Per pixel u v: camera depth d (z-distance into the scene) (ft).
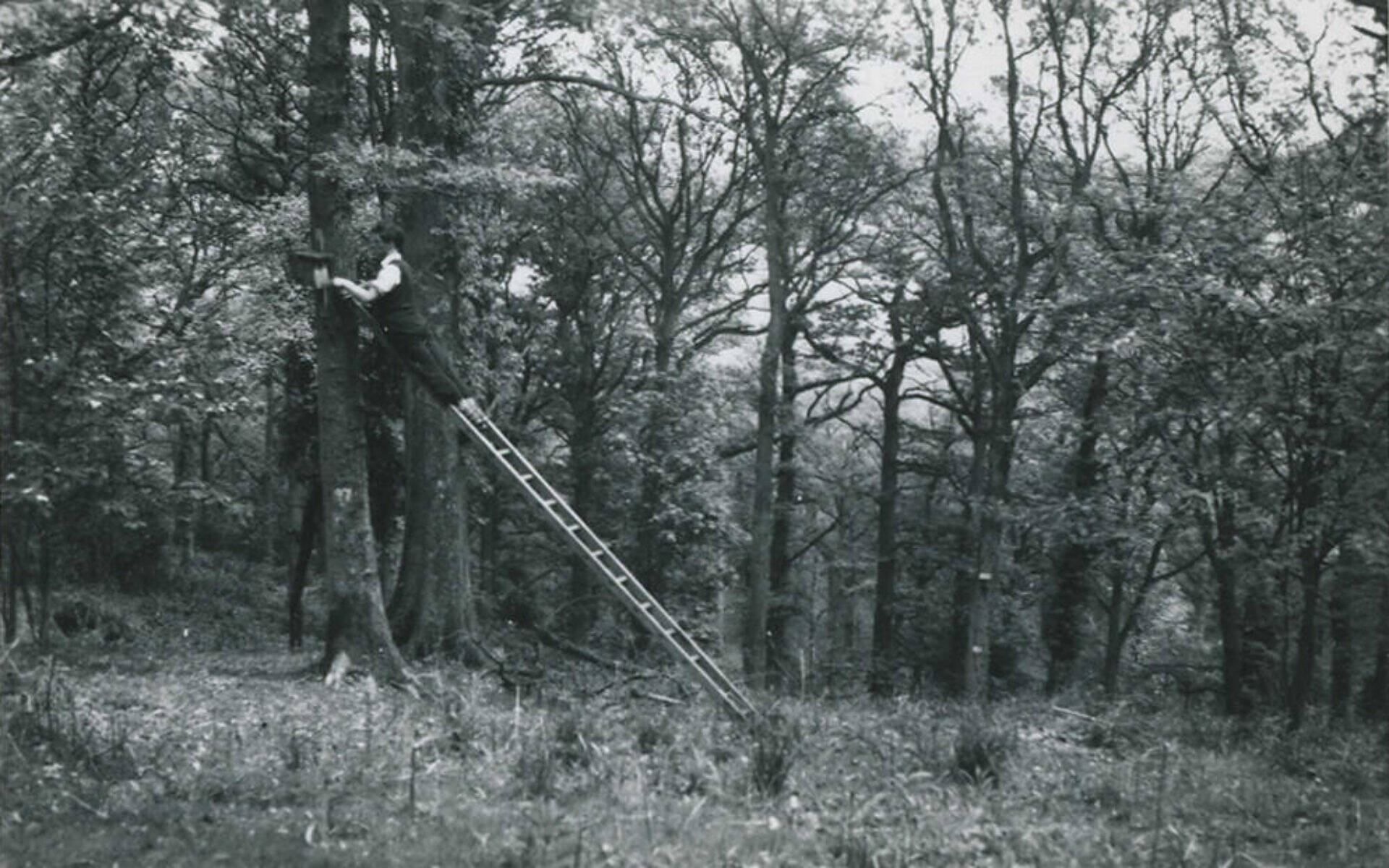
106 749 36.37
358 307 62.28
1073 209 105.29
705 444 146.92
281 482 164.35
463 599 87.51
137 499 74.13
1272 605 105.29
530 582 150.51
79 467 61.16
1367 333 64.23
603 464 149.89
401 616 87.10
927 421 173.68
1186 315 72.84
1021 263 114.52
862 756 43.37
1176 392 76.38
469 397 58.59
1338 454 66.18
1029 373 122.11
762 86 126.52
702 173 151.12
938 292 130.41
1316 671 129.08
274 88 103.55
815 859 29.76
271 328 95.04
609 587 54.85
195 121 111.75
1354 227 68.03
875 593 167.22
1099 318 82.58
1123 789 40.93
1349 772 50.83
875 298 146.10
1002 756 42.14
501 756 38.32
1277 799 42.34
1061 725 58.18
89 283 61.21
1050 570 137.49
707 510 142.72
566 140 141.49
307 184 69.62
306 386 110.83
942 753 44.14
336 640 67.87
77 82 83.25
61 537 71.15
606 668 89.76
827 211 142.00
